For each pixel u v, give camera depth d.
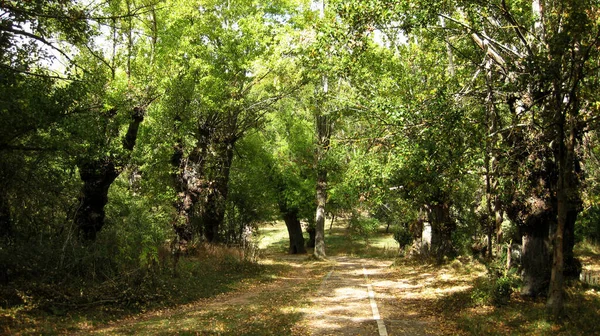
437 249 23.45
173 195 20.55
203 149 20.83
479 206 18.98
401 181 15.83
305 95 26.53
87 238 15.11
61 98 10.67
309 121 32.34
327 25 11.07
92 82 11.37
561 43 8.57
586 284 11.81
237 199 28.73
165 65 16.47
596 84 8.91
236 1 21.30
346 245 47.28
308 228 45.28
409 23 10.73
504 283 11.55
